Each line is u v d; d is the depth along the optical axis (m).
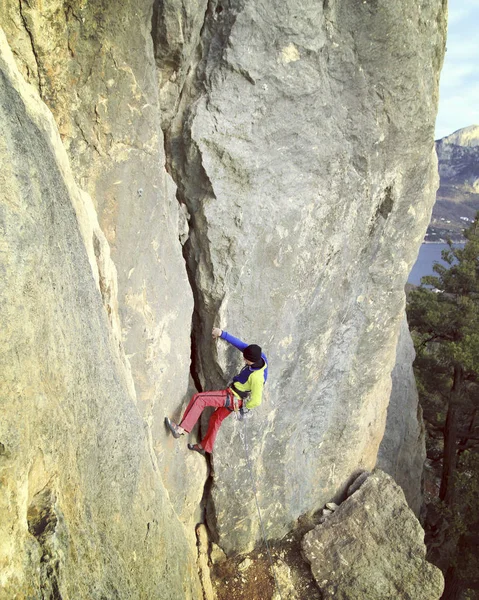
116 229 4.36
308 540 6.75
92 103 3.89
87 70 3.73
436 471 17.12
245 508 6.48
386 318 7.42
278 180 5.44
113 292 4.04
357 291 6.96
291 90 5.12
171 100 4.99
